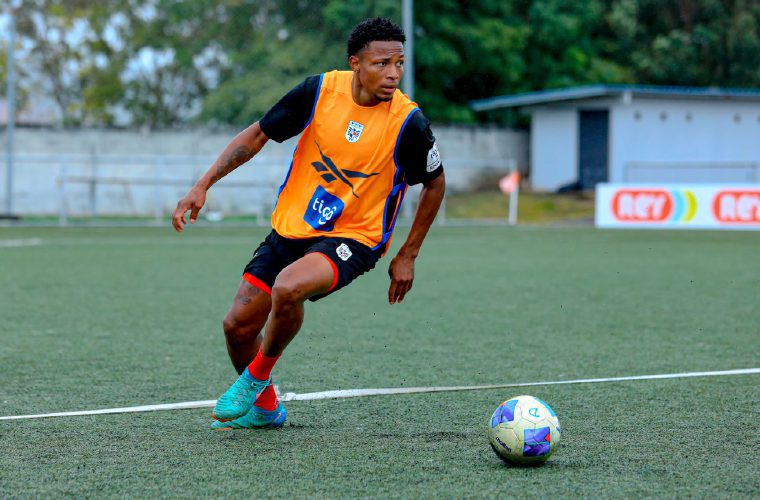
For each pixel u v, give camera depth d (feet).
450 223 162.50
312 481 21.33
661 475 21.80
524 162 210.38
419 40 202.28
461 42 207.21
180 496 20.26
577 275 77.46
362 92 25.68
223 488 20.84
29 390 32.50
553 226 158.20
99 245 111.34
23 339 43.96
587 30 229.86
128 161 180.86
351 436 25.82
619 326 48.98
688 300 60.54
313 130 26.09
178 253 99.71
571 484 21.03
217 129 190.19
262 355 25.30
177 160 179.52
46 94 251.39
